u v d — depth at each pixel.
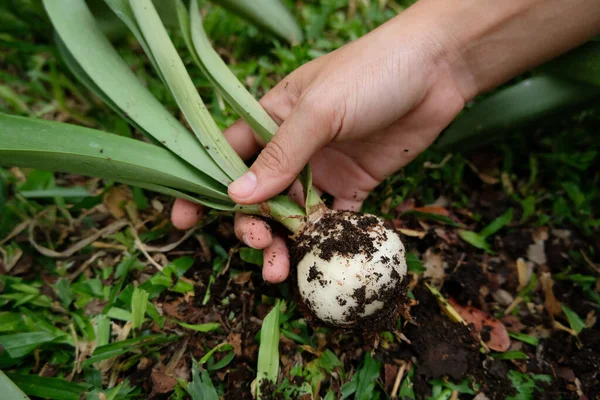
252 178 0.24
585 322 0.28
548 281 0.29
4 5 0.40
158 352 0.26
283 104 0.29
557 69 0.30
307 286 0.24
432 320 0.27
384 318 0.25
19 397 0.20
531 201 0.33
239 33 0.42
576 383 0.26
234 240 0.30
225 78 0.27
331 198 0.33
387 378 0.25
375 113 0.26
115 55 0.27
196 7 0.29
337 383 0.25
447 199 0.34
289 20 0.39
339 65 0.25
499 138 0.33
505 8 0.26
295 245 0.26
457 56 0.27
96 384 0.25
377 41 0.26
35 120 0.23
